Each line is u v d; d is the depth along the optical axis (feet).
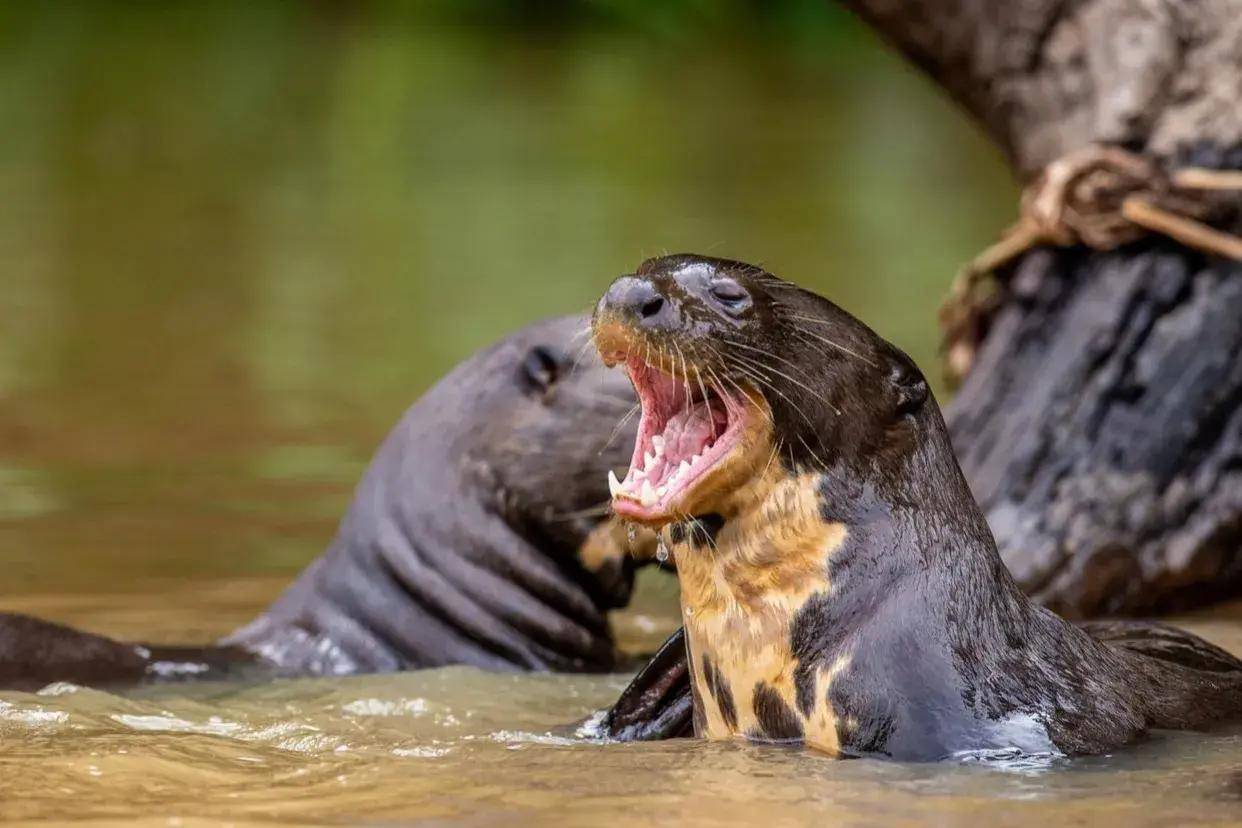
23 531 107.86
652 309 59.06
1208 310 93.66
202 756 56.85
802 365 59.57
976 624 57.88
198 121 333.01
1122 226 95.25
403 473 83.15
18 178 272.51
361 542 82.89
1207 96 96.37
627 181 273.95
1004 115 103.19
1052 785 52.08
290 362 159.74
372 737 62.49
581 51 448.24
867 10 106.32
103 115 337.52
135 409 141.90
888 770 54.19
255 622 82.38
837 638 58.08
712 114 356.18
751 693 59.52
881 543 58.75
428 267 205.98
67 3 467.93
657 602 96.99
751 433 58.49
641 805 49.83
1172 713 60.13
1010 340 97.35
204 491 117.80
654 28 467.11
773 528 59.00
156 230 233.14
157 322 178.09
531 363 82.94
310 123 335.47
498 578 81.05
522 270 202.39
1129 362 93.71
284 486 119.24
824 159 300.40
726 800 50.42
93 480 120.88
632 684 63.93
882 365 60.95
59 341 168.86
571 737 62.75
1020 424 94.22
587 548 81.51
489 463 81.71
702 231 225.15
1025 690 57.31
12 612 79.56
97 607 91.25
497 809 49.29
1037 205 96.68
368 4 485.97
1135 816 48.52
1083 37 99.60
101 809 49.29
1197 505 91.40
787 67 431.02
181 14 469.16
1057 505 91.45
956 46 103.45
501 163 293.64
